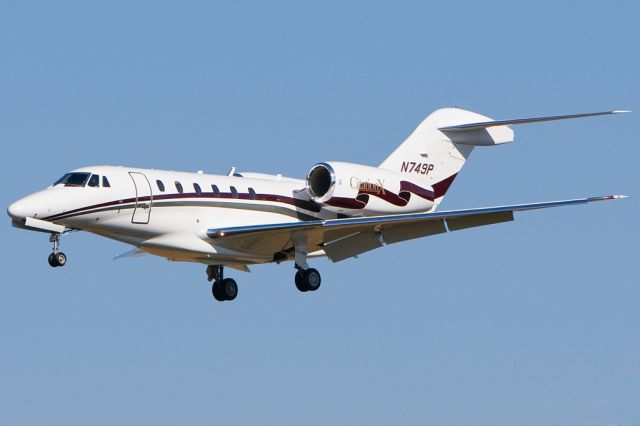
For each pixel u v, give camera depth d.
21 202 87.50
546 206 92.44
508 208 92.69
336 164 99.19
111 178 90.56
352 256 100.12
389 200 101.06
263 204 98.81
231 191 97.25
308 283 98.44
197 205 94.62
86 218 89.38
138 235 92.69
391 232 97.88
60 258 90.31
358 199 99.38
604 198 90.88
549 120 99.44
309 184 99.44
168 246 93.94
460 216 93.75
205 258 97.00
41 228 88.25
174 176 94.62
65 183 89.62
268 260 99.75
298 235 96.62
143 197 91.50
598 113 96.38
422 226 96.44
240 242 96.31
